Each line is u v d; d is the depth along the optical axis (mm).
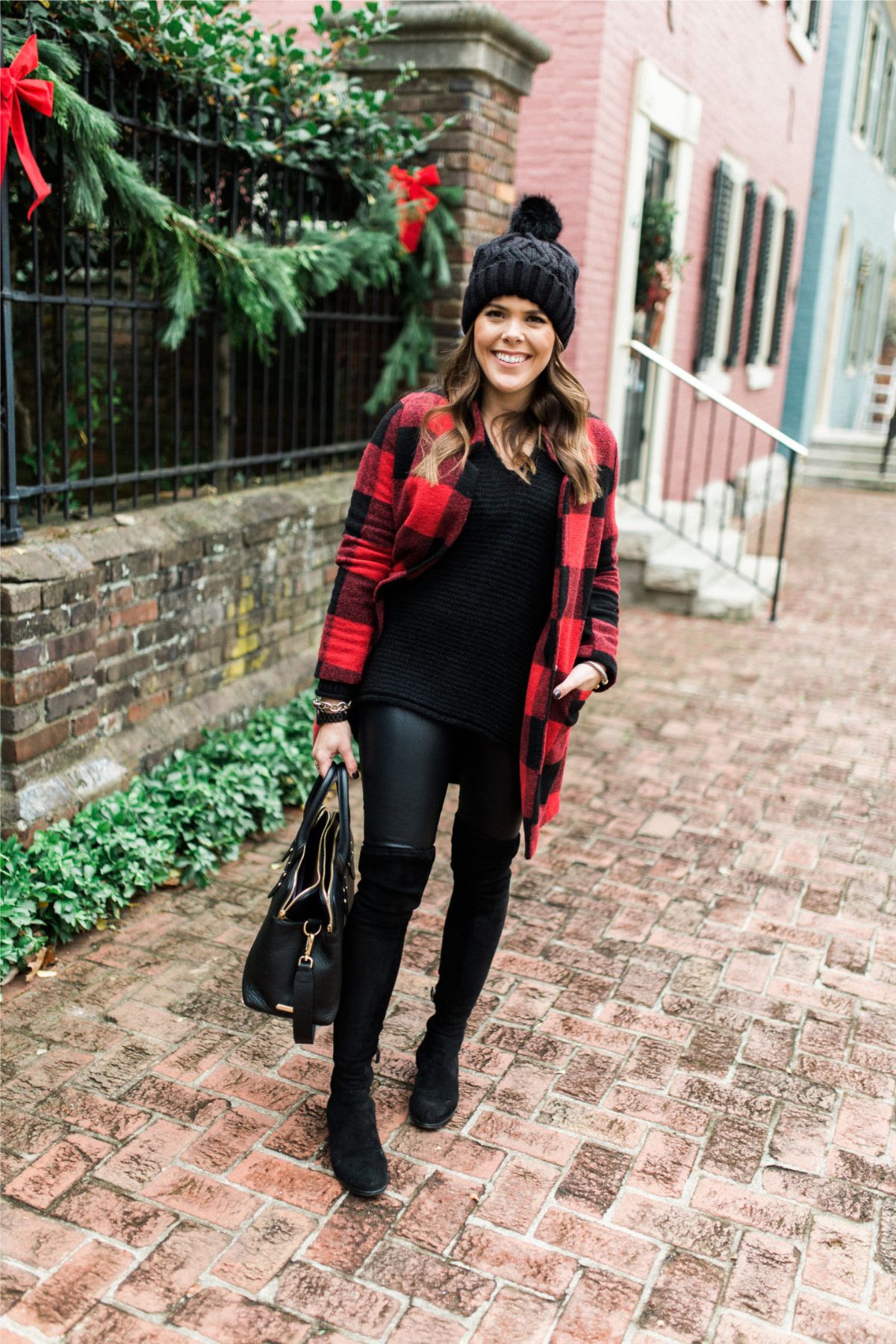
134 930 2914
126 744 3371
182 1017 2551
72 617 3008
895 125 17391
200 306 3658
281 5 6016
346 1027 2041
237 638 3961
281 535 4137
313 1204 2014
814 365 14125
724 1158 2207
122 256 3760
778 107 10500
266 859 3359
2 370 2857
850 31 12414
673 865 3516
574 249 6316
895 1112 2379
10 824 2863
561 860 3498
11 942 2662
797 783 4270
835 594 7699
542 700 1932
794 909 3268
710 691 5367
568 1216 2027
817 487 14422
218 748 3590
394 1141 2195
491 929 2170
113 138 2938
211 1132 2186
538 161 6266
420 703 1928
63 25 3023
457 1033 2266
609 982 2816
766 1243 1993
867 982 2891
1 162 2680
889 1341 1800
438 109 4539
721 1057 2537
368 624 1979
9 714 2830
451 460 1867
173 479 3789
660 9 6852
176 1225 1947
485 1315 1800
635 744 4609
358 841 3553
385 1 4832
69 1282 1812
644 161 6836
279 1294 1815
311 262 3865
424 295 4672
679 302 8375
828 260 13703
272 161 3924
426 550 1903
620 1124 2287
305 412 4777
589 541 1979
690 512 8562
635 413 7887
